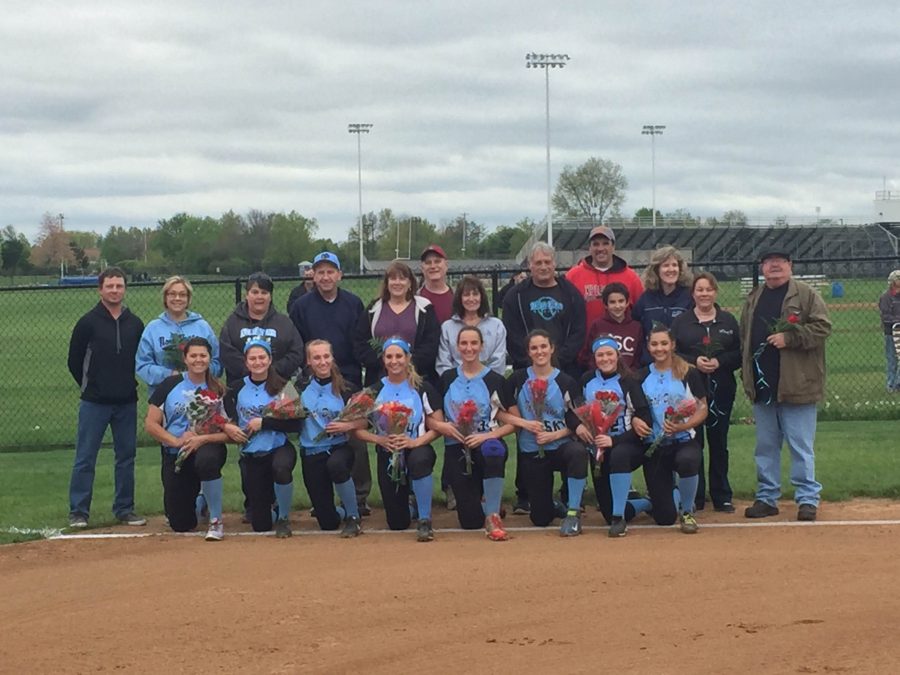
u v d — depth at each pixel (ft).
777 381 27.07
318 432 27.04
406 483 26.99
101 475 36.58
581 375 29.27
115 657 17.60
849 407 47.55
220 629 18.80
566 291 29.22
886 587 20.24
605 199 262.06
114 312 29.09
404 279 28.89
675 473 27.43
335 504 29.71
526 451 27.27
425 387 27.25
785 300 26.99
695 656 16.72
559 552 23.91
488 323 28.91
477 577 21.61
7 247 241.14
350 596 20.48
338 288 30.63
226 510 30.58
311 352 27.35
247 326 28.84
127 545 26.12
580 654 16.99
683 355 28.30
